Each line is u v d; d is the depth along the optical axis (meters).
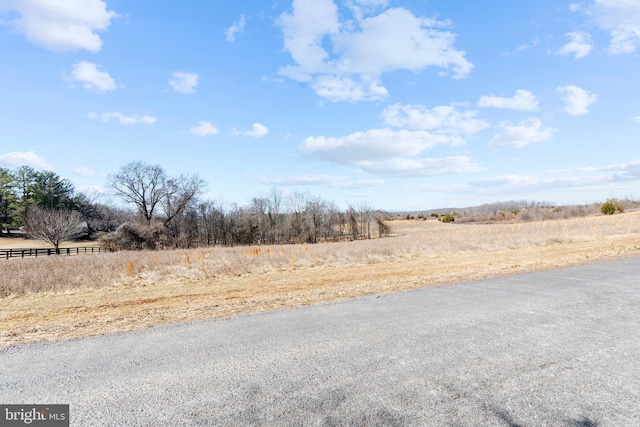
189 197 49.22
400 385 3.06
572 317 5.01
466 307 5.72
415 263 12.88
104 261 16.66
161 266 14.53
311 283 9.25
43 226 38.53
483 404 2.73
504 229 29.78
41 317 6.40
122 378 3.33
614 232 21.97
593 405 2.70
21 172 62.47
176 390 3.06
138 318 5.85
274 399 2.87
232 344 4.21
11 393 3.07
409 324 4.84
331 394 2.93
